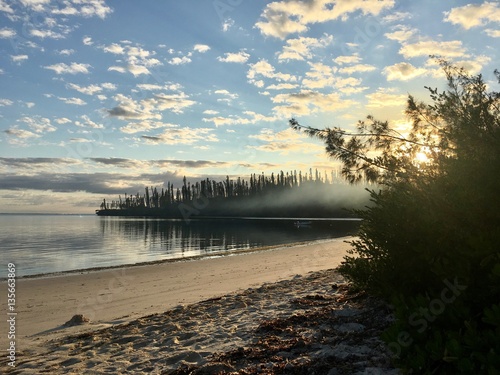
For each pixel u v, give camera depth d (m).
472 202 3.96
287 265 18.23
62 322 9.06
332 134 6.27
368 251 5.93
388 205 5.45
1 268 23.55
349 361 4.18
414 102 5.89
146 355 5.49
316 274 11.99
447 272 3.73
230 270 17.66
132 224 114.44
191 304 9.07
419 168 5.08
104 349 6.06
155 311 9.33
